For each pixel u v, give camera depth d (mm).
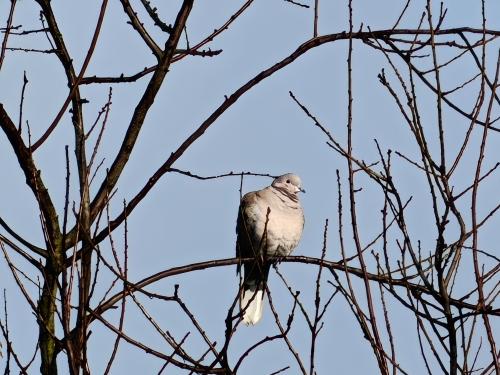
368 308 9586
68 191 9336
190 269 12523
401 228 10242
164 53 12172
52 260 10898
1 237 10891
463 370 9484
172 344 9609
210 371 9555
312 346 9250
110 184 11750
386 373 9367
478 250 10062
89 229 11367
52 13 12703
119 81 12828
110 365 9086
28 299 9391
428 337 9641
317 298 9398
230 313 9391
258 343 9438
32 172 10938
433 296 9945
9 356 9203
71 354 8859
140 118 12008
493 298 10094
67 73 12586
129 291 9688
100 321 9711
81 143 12062
